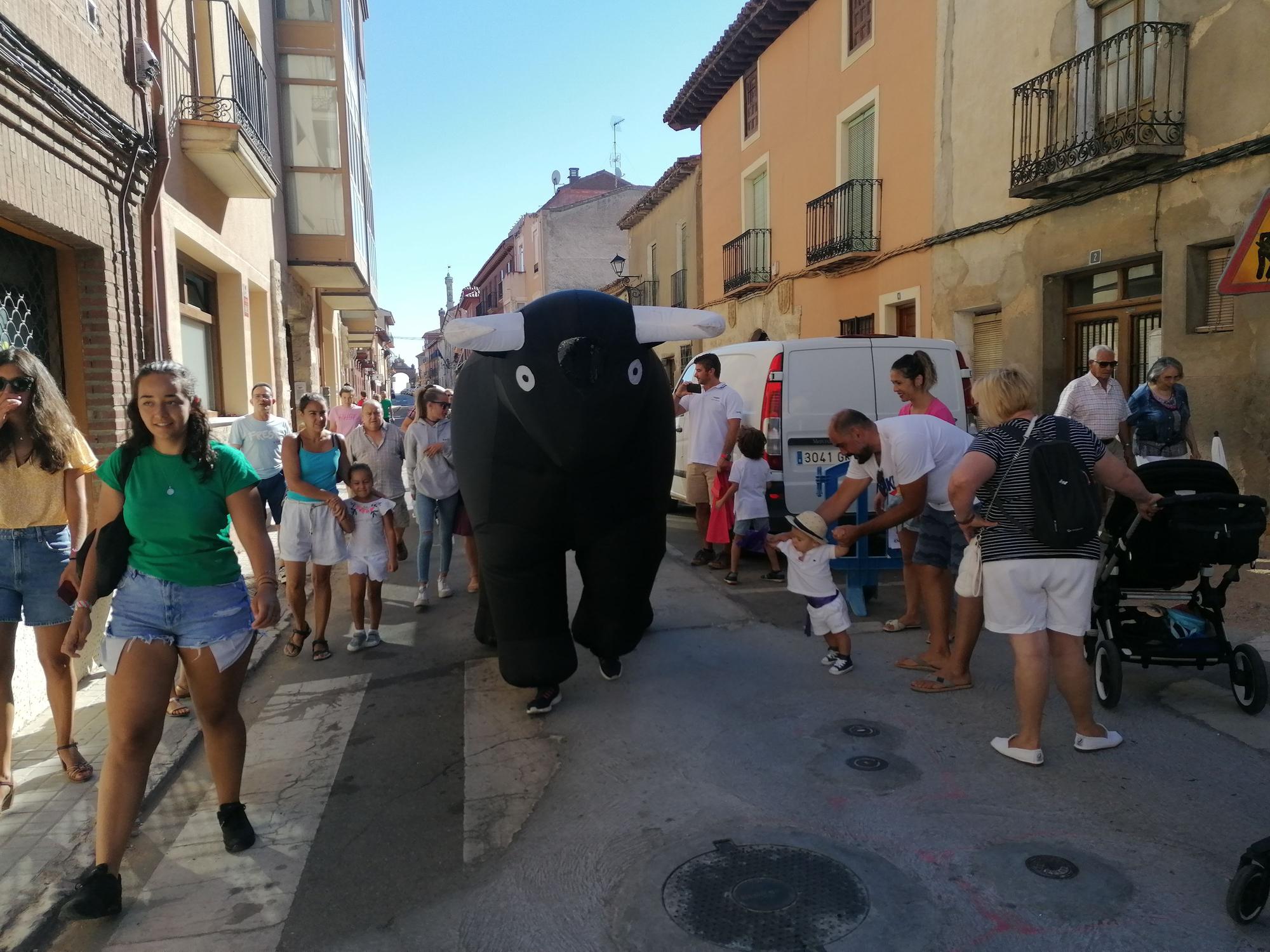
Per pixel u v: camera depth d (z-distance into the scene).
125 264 6.84
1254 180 7.84
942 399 7.82
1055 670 3.83
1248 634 5.34
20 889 3.06
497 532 4.13
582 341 3.57
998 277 11.22
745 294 19.20
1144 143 8.41
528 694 4.85
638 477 4.15
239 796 3.54
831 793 3.59
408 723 4.55
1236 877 2.63
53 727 4.53
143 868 3.24
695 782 3.74
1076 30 9.71
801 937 2.68
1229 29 8.01
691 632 5.84
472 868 3.17
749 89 19.08
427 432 6.84
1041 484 3.55
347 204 14.84
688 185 23.25
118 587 3.14
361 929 2.84
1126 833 3.20
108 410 6.56
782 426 7.53
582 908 2.89
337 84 14.62
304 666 5.52
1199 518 4.03
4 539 3.71
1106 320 9.91
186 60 8.80
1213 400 8.34
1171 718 4.21
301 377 16.88
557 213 38.28
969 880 2.94
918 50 12.72
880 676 4.95
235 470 3.15
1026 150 10.48
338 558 5.58
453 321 3.55
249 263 11.51
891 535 6.20
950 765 3.80
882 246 13.95
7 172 4.96
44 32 5.39
